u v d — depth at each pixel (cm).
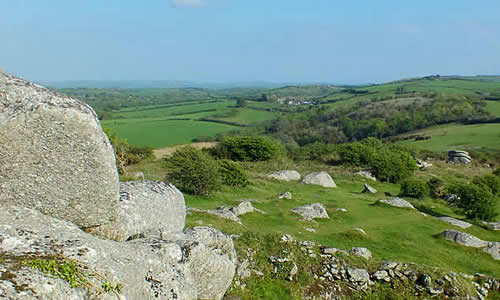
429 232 2588
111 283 625
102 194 822
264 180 4334
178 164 3231
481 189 3491
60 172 761
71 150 757
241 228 1925
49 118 726
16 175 725
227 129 13075
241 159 6300
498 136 9881
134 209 982
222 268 1053
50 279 539
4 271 509
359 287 1566
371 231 2498
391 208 3253
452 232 2458
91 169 789
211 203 2883
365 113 15938
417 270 1669
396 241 2314
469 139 10038
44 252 598
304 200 3406
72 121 745
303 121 16425
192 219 1945
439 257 2119
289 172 4775
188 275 895
